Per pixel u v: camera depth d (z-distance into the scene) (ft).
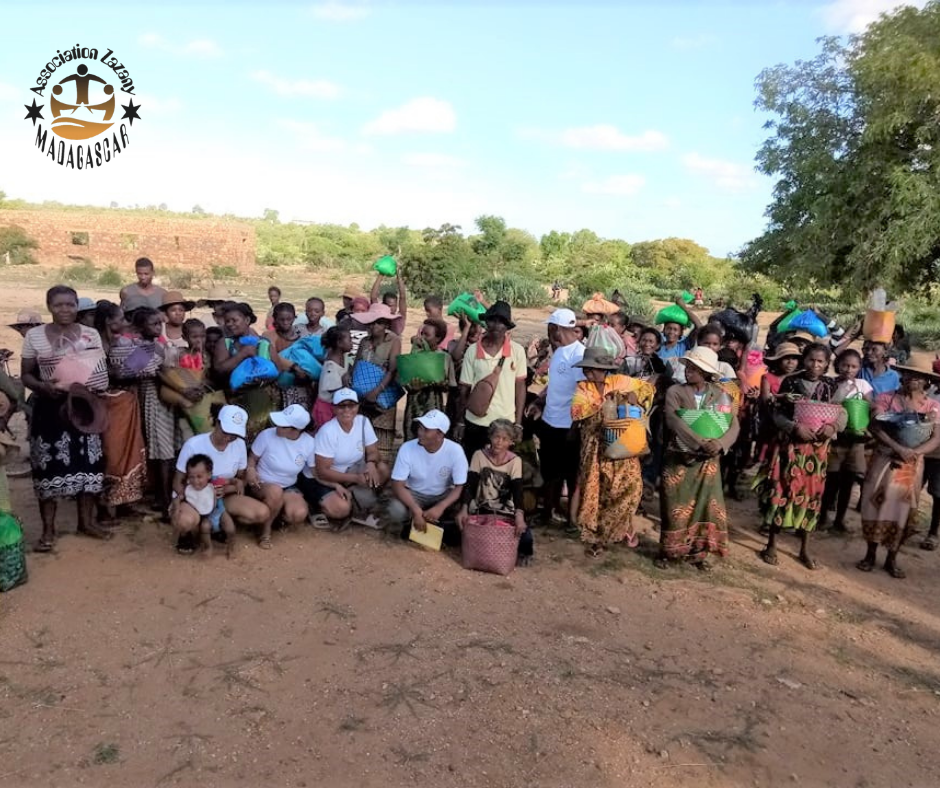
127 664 14.65
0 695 13.52
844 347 28.50
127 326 20.94
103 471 19.52
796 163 57.57
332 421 21.34
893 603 19.38
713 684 15.12
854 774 12.76
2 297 97.25
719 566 21.01
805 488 20.63
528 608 17.87
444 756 12.50
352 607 17.33
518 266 172.96
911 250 51.11
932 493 22.97
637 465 20.81
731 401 20.04
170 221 188.24
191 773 11.82
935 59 50.42
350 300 31.22
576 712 13.85
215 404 21.34
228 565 19.11
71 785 11.45
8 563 17.03
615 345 22.39
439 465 20.51
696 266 201.05
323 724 13.15
